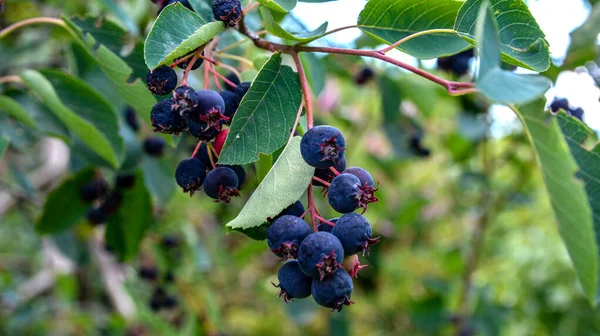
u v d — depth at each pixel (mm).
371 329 942
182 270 638
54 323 687
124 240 446
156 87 234
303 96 244
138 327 625
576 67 422
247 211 238
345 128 690
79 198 427
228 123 255
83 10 527
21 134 401
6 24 506
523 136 638
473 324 701
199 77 463
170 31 232
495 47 208
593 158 237
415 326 742
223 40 352
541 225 915
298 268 231
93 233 574
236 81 288
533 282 855
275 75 242
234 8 237
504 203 707
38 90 328
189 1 254
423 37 268
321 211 550
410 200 755
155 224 578
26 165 650
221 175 244
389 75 561
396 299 907
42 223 430
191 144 460
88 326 655
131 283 616
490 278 885
